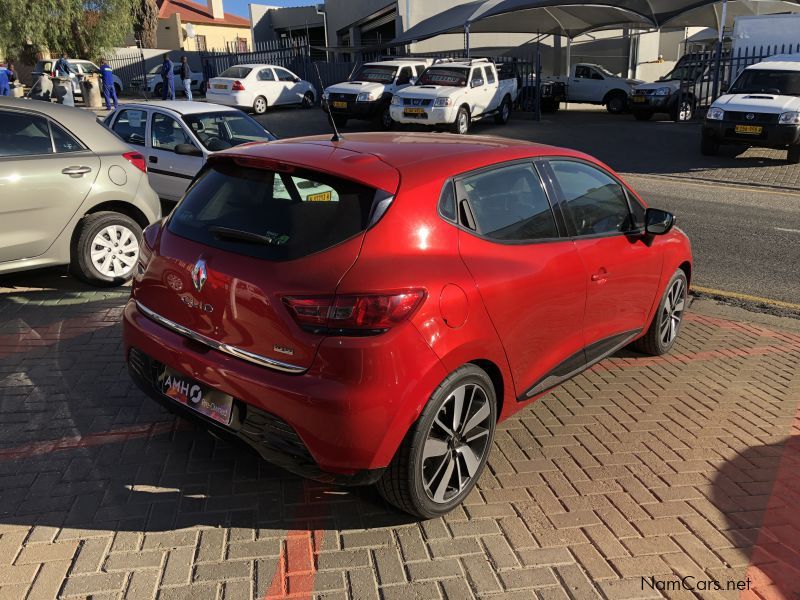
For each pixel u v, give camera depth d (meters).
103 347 4.91
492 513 3.28
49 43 30.88
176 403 3.24
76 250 5.93
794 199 11.38
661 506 3.38
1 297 5.84
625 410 4.38
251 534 3.05
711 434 4.11
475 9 26.27
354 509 3.26
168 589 2.71
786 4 28.69
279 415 2.81
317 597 2.70
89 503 3.21
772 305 6.62
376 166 3.08
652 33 34.56
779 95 15.05
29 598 2.62
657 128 21.17
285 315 2.78
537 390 3.69
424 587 2.78
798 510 3.39
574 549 3.05
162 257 3.28
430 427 2.95
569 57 32.25
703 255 8.22
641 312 4.70
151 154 9.02
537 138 18.98
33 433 3.77
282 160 3.14
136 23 39.91
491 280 3.17
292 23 44.81
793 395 4.70
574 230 3.91
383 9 32.62
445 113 18.56
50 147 5.68
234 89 23.42
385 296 2.74
